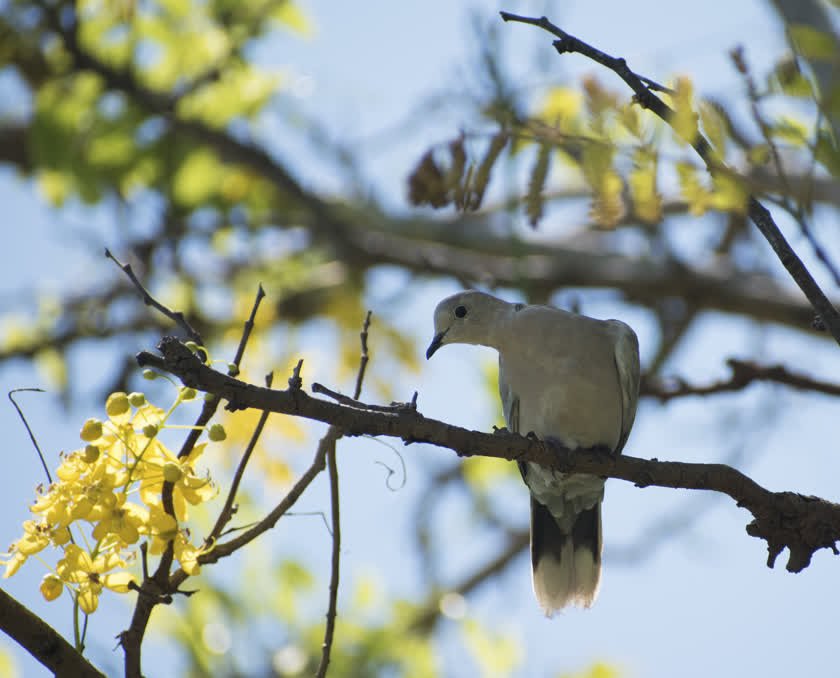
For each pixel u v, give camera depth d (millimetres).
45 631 5047
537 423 10133
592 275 15359
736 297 14711
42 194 14078
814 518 6914
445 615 13320
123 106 13430
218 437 5062
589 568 10234
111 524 5051
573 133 6359
